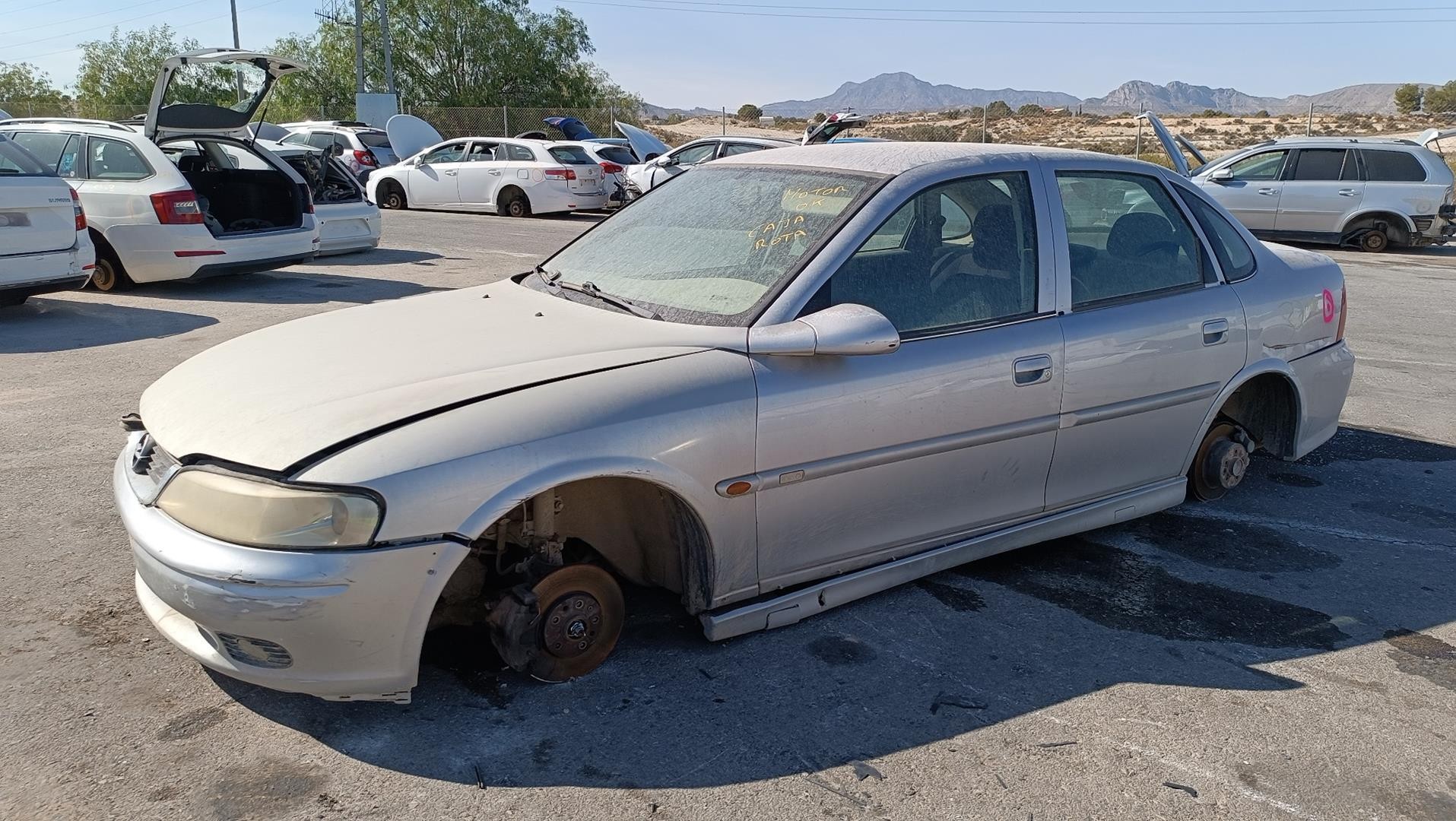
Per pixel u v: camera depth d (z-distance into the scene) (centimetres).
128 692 297
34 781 256
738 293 331
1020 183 377
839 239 333
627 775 267
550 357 301
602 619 312
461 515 259
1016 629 354
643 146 2277
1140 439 406
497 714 292
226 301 908
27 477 465
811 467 317
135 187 895
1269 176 1667
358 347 316
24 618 338
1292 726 299
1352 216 1593
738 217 369
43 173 779
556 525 309
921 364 335
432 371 292
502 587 307
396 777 263
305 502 250
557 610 300
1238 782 272
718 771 270
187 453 270
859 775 270
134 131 917
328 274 1081
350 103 3900
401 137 2170
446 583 270
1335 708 310
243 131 978
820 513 326
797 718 295
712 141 1845
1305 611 374
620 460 279
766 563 321
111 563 380
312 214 1007
